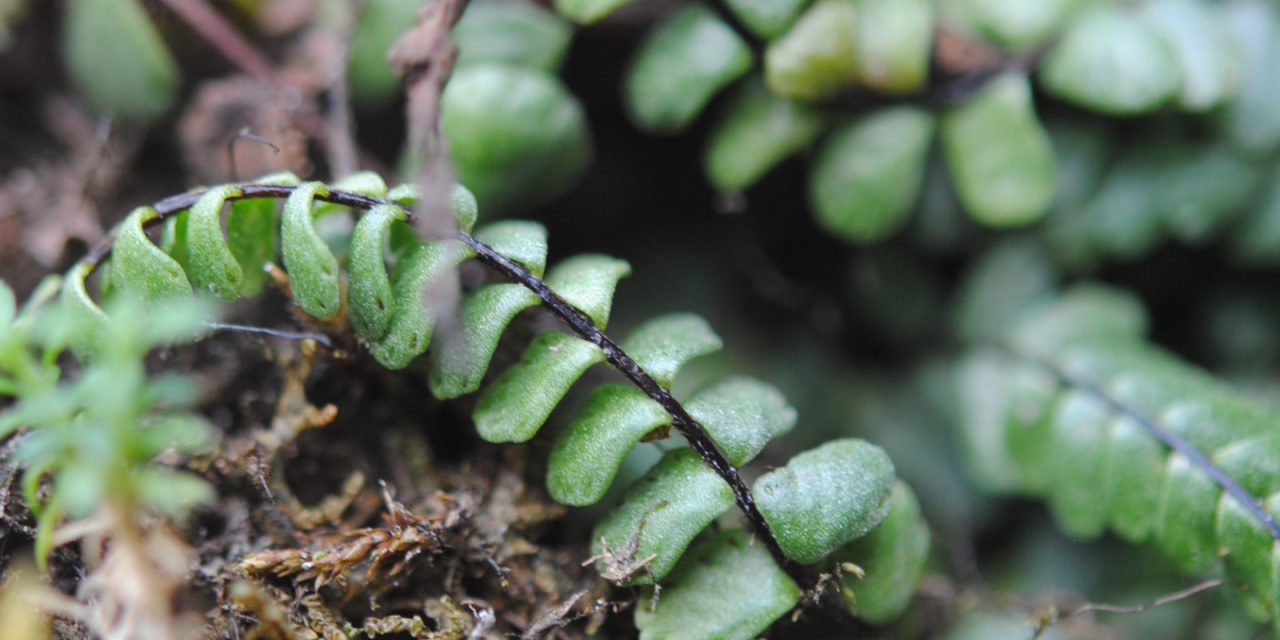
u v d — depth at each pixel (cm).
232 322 12
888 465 11
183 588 11
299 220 11
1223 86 12
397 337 11
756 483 11
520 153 12
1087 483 12
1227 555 12
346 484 11
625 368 11
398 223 11
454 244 11
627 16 12
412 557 11
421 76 11
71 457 10
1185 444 12
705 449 11
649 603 11
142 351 10
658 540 11
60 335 10
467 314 11
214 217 11
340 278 11
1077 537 12
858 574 11
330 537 11
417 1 12
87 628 11
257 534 11
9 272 12
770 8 12
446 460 12
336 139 12
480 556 11
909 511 11
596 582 11
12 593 11
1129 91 12
